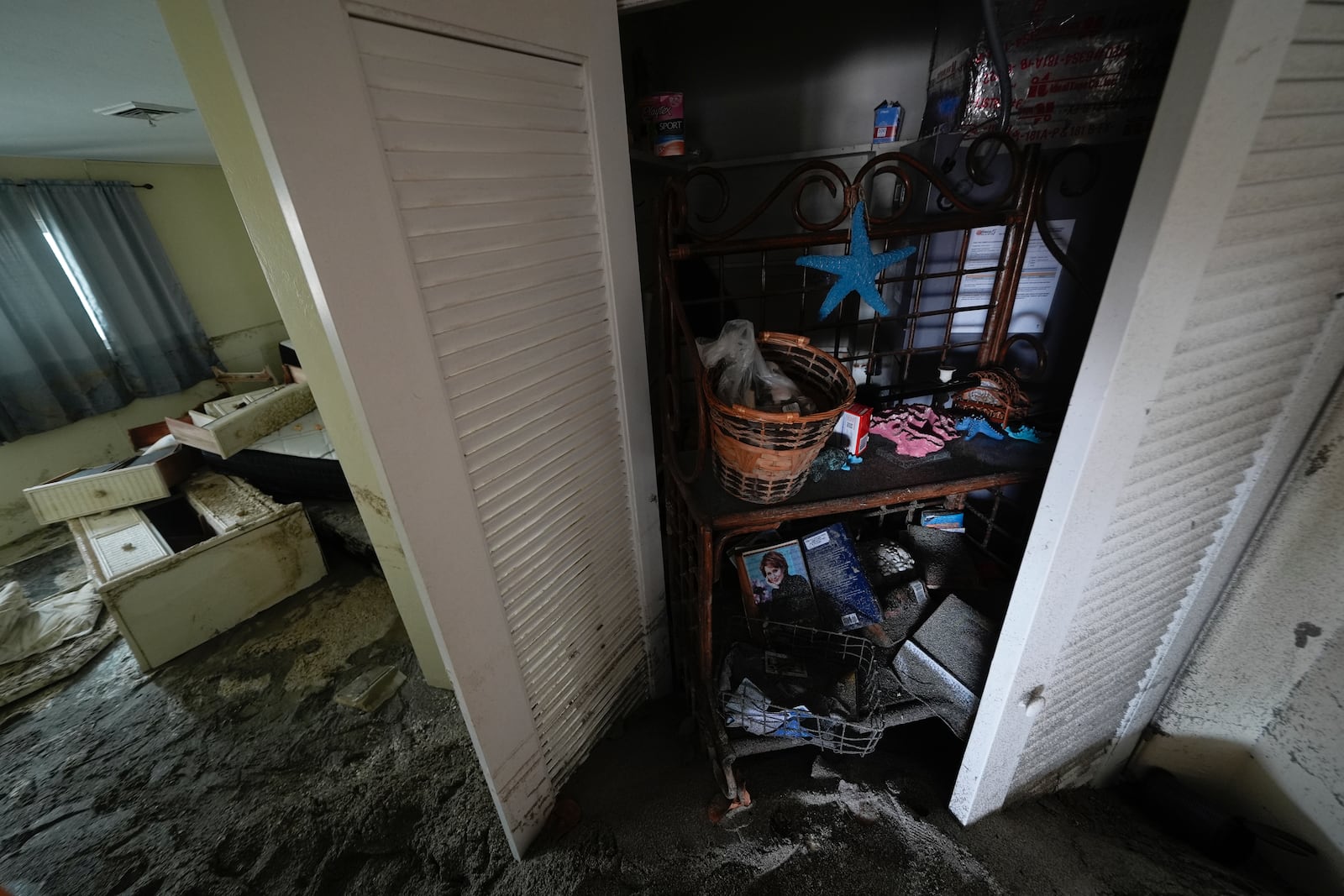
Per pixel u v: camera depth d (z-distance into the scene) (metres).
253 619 2.12
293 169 0.54
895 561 1.39
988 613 1.29
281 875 1.25
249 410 2.60
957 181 1.14
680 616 1.52
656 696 1.54
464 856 1.23
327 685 1.78
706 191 2.10
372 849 1.28
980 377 1.12
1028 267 1.15
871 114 1.92
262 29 0.49
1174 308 0.61
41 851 1.36
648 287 1.71
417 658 1.87
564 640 1.15
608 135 0.91
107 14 1.19
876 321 1.21
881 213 1.78
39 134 2.27
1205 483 0.84
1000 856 1.09
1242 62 0.50
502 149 0.75
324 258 0.58
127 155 3.01
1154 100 0.96
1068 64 0.98
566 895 1.10
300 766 1.52
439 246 0.71
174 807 1.43
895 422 1.16
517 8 0.72
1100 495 0.74
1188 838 1.14
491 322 0.80
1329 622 0.91
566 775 1.27
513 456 0.91
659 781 1.28
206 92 0.91
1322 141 0.59
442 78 0.66
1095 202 1.06
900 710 1.13
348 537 2.28
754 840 1.14
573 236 0.91
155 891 1.24
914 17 1.77
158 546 2.04
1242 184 0.57
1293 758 1.02
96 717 1.74
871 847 1.11
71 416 3.06
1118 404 0.66
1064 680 0.97
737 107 1.98
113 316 3.15
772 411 0.91
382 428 0.68
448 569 0.83
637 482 1.23
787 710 1.10
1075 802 1.25
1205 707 1.13
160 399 3.51
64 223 2.93
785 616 1.25
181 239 3.62
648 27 1.82
